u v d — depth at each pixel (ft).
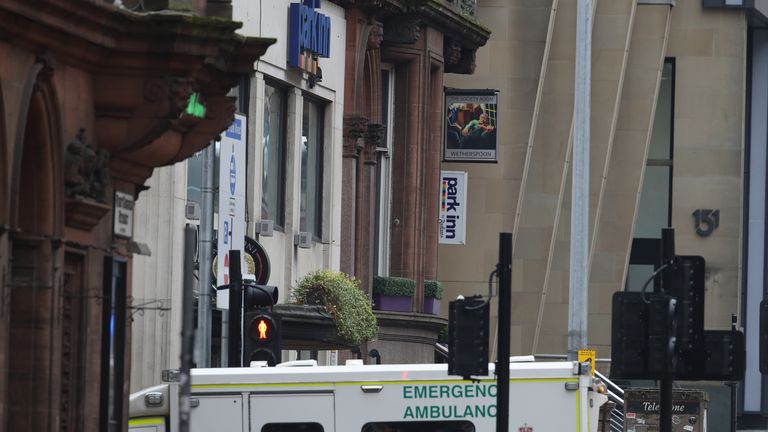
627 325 158.81
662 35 492.54
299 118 293.23
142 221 239.50
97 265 144.46
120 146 143.64
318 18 293.43
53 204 133.90
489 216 451.94
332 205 307.37
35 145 132.46
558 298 476.13
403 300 333.83
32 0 124.67
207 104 156.15
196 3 151.84
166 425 172.55
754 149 561.84
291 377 173.68
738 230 517.96
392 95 339.16
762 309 179.11
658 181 523.29
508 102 453.99
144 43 140.05
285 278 289.74
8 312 124.36
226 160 205.98
